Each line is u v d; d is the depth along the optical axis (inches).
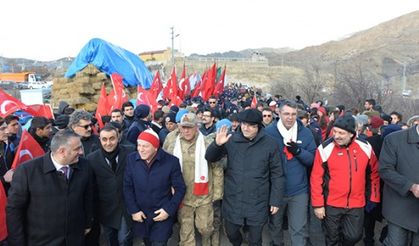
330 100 975.0
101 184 161.2
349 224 160.9
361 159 157.1
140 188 157.1
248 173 161.9
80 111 195.0
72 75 636.7
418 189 139.6
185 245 174.2
